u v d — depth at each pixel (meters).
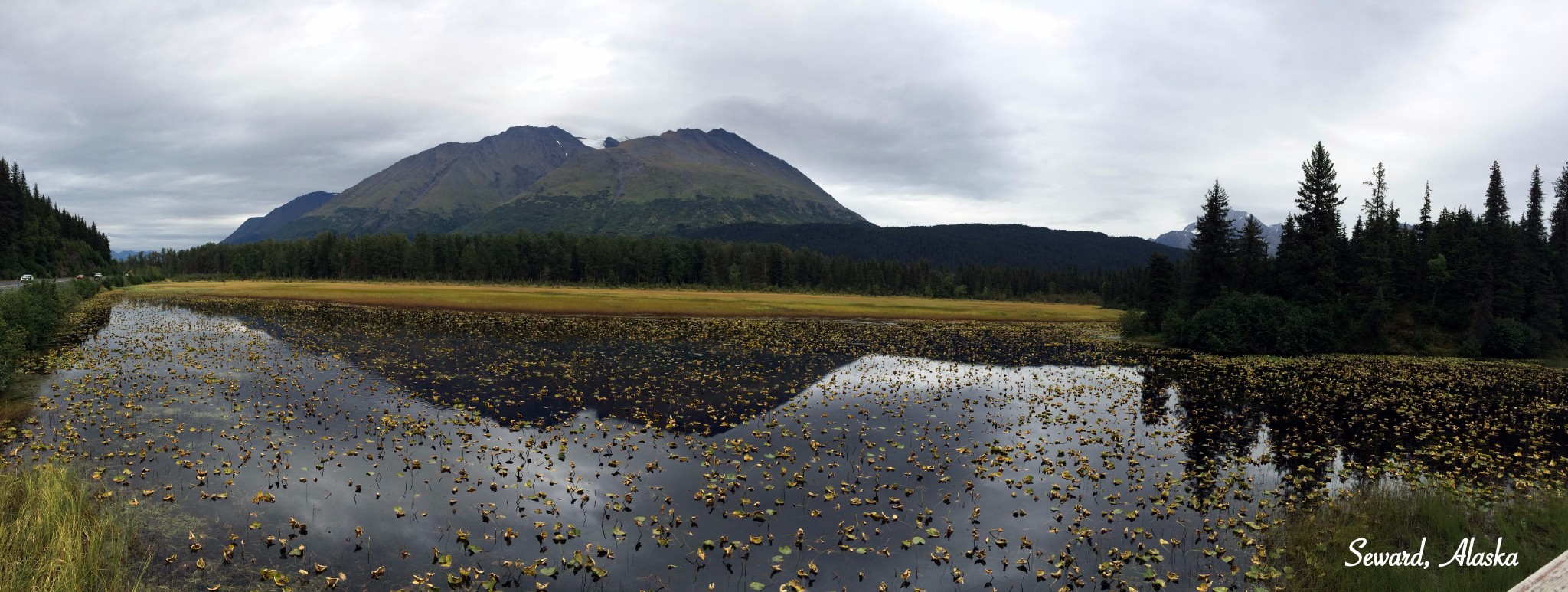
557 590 11.98
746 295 116.75
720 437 22.45
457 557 13.15
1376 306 55.66
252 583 11.84
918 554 13.80
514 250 155.25
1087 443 22.53
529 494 16.61
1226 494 17.61
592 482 17.64
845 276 165.75
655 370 35.97
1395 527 14.12
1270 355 52.16
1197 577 12.88
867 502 16.55
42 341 38.34
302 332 47.97
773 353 44.44
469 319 62.16
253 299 80.25
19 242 112.75
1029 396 31.23
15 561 10.77
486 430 22.48
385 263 149.50
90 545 11.90
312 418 23.23
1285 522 15.51
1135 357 49.12
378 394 27.33
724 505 16.22
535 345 45.09
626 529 14.66
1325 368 44.50
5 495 12.93
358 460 18.89
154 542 13.16
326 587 11.79
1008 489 17.77
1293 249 61.91
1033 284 178.38
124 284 105.56
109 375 29.72
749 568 12.98
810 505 16.34
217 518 14.48
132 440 19.95
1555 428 26.86
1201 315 55.19
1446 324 57.78
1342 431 25.42
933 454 20.83
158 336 44.69
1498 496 17.22
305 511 15.15
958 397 30.50
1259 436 24.48
